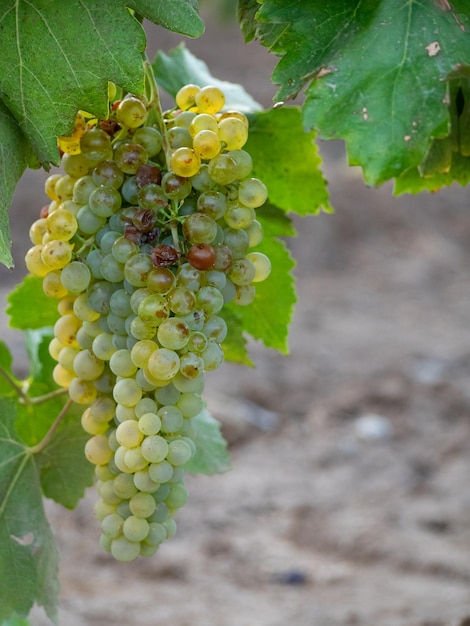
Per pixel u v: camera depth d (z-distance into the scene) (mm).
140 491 935
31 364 1163
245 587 2361
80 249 943
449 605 2049
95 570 2443
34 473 1033
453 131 980
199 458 1140
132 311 922
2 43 877
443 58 836
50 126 886
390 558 2605
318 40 860
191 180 914
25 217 5184
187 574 2434
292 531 2811
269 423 3664
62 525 2729
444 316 4887
